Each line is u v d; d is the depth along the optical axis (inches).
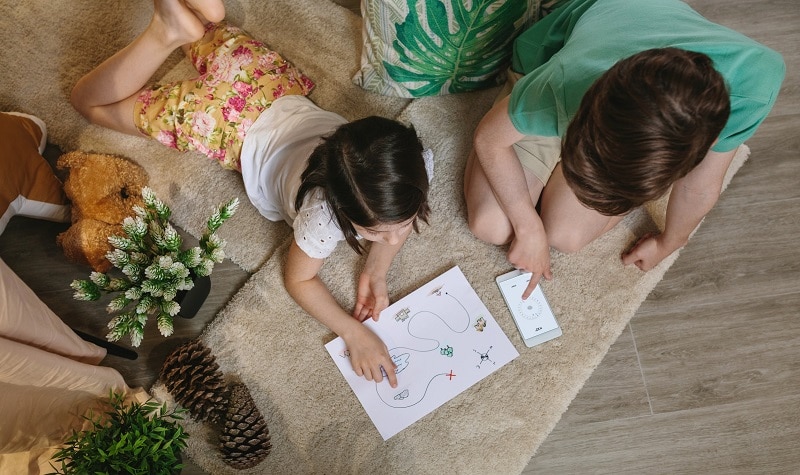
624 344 49.9
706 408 48.6
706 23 33.4
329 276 50.8
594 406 48.8
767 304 50.6
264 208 49.8
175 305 42.1
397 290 50.8
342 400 48.3
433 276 51.0
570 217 46.2
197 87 47.9
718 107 24.8
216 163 53.0
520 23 47.3
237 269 51.5
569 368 48.9
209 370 46.0
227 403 45.8
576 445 48.1
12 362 31.4
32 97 54.2
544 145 45.1
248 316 49.8
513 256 46.8
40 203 48.4
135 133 52.2
